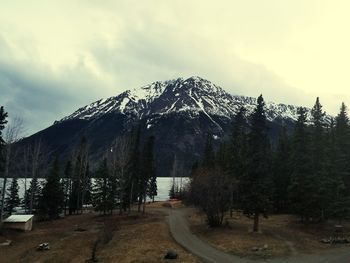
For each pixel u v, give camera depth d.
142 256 41.34
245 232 52.66
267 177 53.19
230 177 59.31
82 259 41.91
